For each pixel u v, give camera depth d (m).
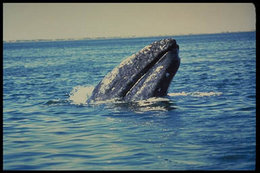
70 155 16.64
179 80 41.00
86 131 20.25
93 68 66.06
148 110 23.56
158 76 23.62
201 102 26.05
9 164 15.77
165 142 17.77
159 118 22.05
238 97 27.94
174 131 19.53
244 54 82.06
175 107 24.39
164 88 24.16
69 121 22.41
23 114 24.89
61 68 70.31
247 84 35.91
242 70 49.66
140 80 24.23
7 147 18.02
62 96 32.94
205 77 43.25
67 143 18.34
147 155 16.23
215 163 15.00
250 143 17.05
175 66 23.58
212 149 16.53
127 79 24.31
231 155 15.73
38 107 26.77
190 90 32.72
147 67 23.98
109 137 18.95
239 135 18.39
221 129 19.61
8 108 27.20
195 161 15.31
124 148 17.22
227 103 25.78
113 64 73.69
